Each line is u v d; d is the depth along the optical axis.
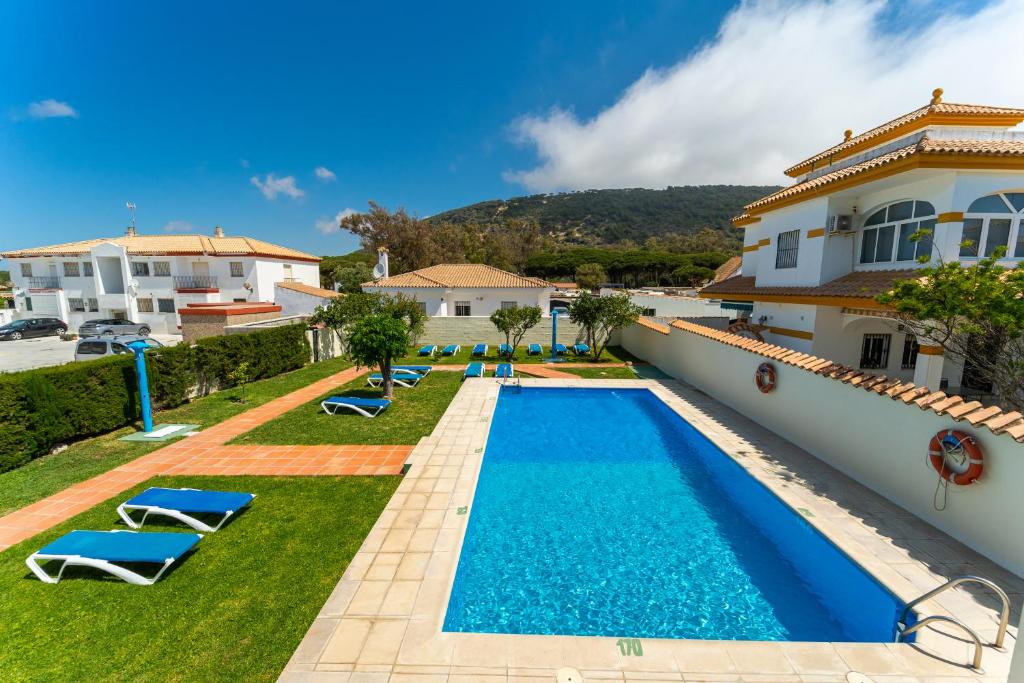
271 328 15.46
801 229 12.83
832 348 11.91
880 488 6.71
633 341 20.66
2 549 5.38
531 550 6.07
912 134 11.41
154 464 7.97
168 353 11.27
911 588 4.58
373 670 3.65
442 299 29.09
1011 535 4.83
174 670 3.68
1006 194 9.23
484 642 3.96
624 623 4.78
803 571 5.69
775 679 3.62
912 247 10.21
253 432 9.68
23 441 7.89
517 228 75.88
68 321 32.53
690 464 8.85
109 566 4.68
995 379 7.05
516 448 9.66
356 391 13.41
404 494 6.75
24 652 3.86
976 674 3.62
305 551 5.33
